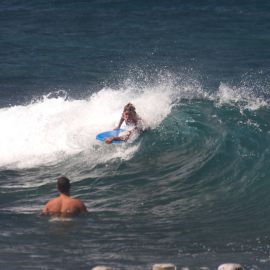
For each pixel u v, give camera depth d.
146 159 70.94
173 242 53.22
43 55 122.19
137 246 52.25
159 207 61.59
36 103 86.00
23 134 77.88
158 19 144.62
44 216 58.50
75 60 119.31
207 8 152.38
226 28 139.12
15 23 142.12
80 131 76.69
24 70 114.00
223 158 67.69
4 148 76.25
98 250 51.09
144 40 130.88
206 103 78.69
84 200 63.81
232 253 50.50
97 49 125.62
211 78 107.94
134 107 74.62
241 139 69.38
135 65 115.69
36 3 156.88
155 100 80.25
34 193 65.69
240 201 61.84
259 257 49.34
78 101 83.81
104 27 139.00
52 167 72.00
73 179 68.94
